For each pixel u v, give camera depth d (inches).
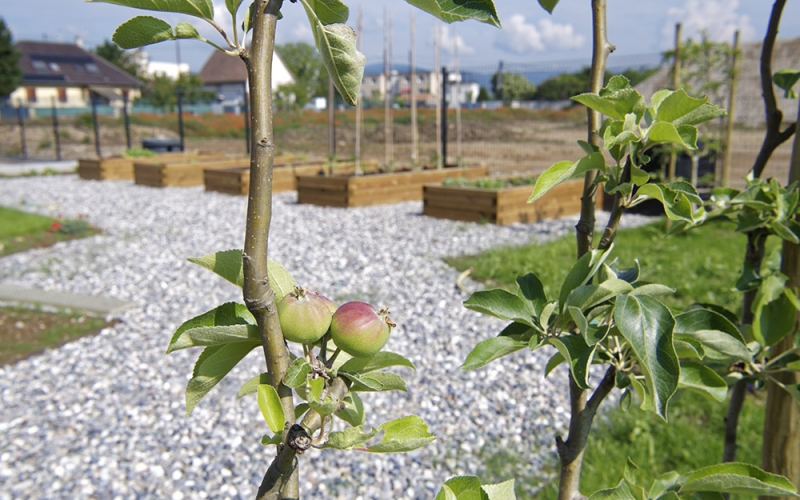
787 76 66.1
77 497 146.9
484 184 468.4
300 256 355.6
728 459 78.6
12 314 265.3
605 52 47.2
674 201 41.8
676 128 41.9
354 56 29.2
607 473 140.4
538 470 153.7
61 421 180.2
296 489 33.5
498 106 952.3
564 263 306.2
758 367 62.8
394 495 147.9
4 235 411.5
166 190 645.9
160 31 29.6
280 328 30.7
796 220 64.7
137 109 2249.0
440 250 361.7
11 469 156.8
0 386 201.0
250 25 30.0
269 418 29.8
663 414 36.0
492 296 49.0
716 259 299.7
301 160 740.0
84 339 239.0
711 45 376.8
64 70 2314.2
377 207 523.8
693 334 47.7
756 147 575.2
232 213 503.5
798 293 65.1
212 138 1457.9
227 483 153.6
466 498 34.9
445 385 200.2
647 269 289.4
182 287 303.7
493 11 28.6
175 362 219.3
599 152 43.3
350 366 36.1
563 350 42.6
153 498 147.3
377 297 282.5
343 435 30.2
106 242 403.9
